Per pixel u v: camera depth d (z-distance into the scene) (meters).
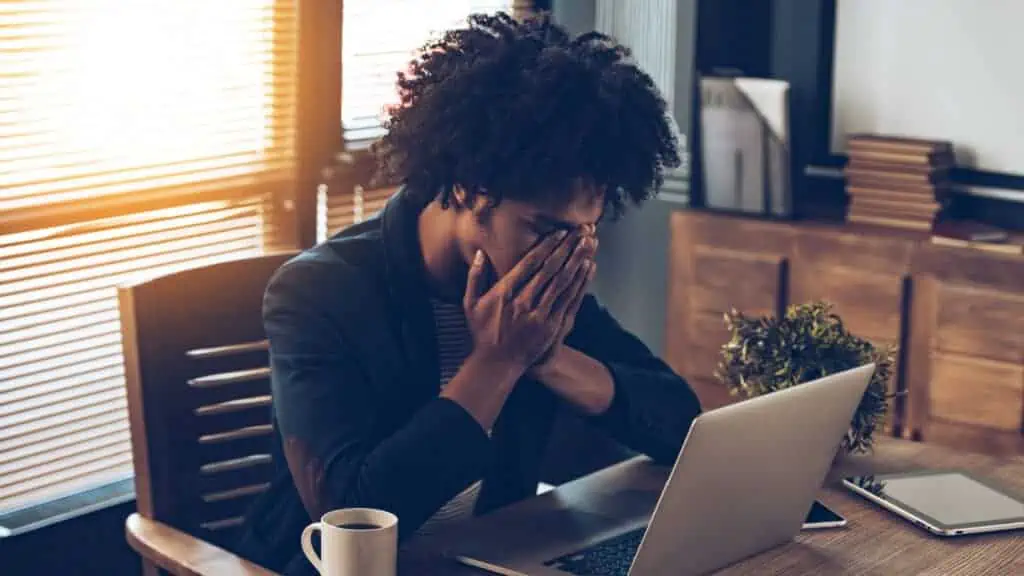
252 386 1.91
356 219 3.26
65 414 2.61
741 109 3.43
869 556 1.61
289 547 1.71
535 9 3.77
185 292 1.83
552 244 1.61
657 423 1.90
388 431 1.73
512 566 1.53
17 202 2.50
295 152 3.03
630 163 1.59
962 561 1.60
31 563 2.46
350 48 3.20
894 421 3.30
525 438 1.90
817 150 3.74
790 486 1.57
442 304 1.78
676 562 1.48
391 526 1.38
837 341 1.86
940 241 3.18
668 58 3.60
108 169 2.66
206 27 2.81
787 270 3.39
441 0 3.45
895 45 3.57
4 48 2.45
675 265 3.57
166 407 1.81
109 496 2.65
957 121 3.50
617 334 2.03
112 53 2.64
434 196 1.65
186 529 1.84
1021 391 3.10
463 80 1.59
